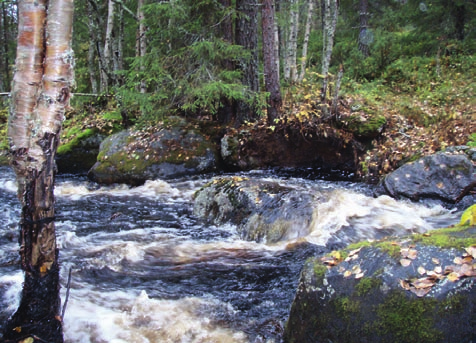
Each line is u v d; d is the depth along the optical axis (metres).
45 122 2.61
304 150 9.68
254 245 5.42
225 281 4.43
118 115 11.91
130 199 8.08
